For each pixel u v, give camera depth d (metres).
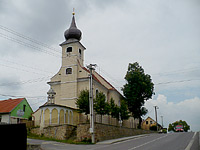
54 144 23.67
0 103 45.69
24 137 12.06
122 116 41.84
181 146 18.48
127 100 50.59
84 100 33.72
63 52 44.72
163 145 19.95
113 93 50.97
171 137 28.64
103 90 47.69
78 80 41.81
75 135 29.59
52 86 43.97
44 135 31.42
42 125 33.12
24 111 45.81
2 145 11.30
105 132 30.05
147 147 19.05
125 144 22.95
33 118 41.28
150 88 50.78
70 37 45.47
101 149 19.19
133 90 50.12
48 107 33.62
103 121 43.28
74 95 40.91
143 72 52.44
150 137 31.45
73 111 38.38
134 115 51.25
